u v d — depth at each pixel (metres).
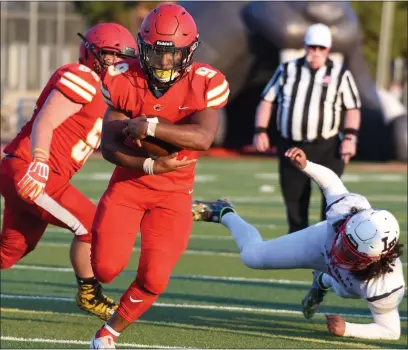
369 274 13.80
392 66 97.12
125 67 12.41
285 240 14.90
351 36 45.03
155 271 12.40
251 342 14.92
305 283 20.09
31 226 15.52
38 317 16.47
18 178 14.94
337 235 13.73
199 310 17.33
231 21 45.31
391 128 47.66
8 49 79.06
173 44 11.89
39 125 13.93
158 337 15.13
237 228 15.72
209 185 38.41
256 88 50.69
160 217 12.66
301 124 20.39
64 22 80.56
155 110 12.28
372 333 14.38
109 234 12.68
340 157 20.69
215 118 12.29
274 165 47.44
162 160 12.16
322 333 15.70
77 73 14.38
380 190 38.38
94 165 45.78
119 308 12.66
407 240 26.22
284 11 44.78
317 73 20.48
